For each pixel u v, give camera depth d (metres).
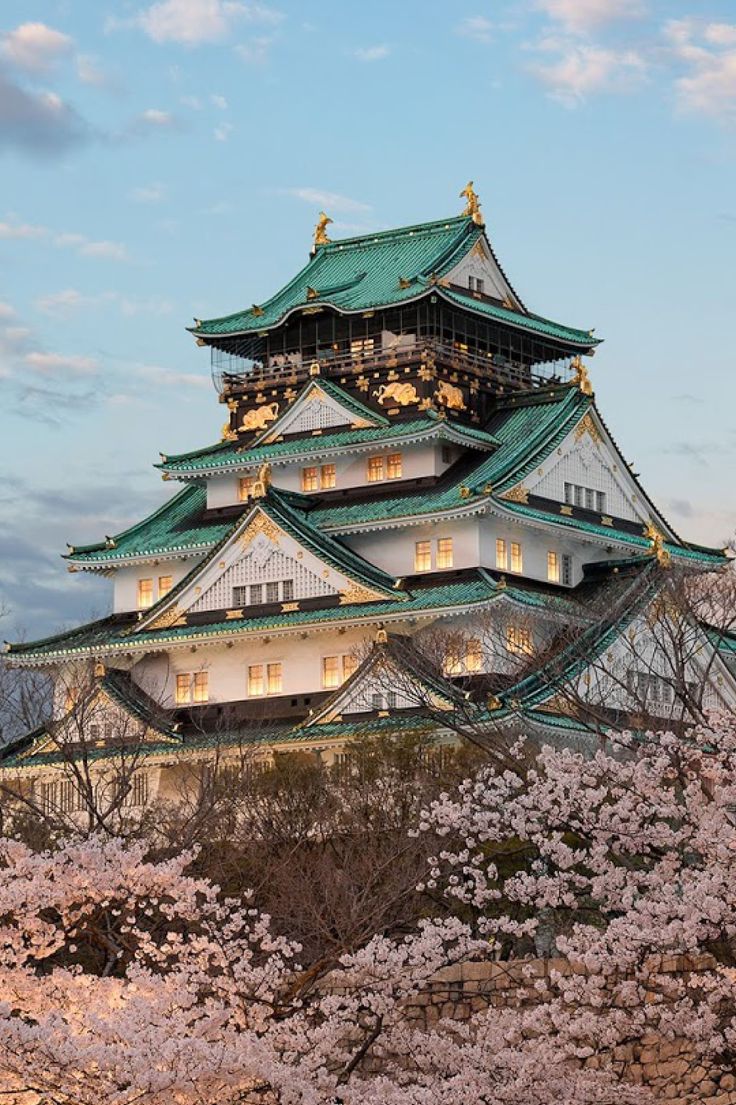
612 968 45.06
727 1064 46.59
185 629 121.31
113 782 95.94
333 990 49.91
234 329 136.25
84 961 56.47
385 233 141.00
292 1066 42.41
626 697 101.19
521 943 66.44
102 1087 39.28
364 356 129.62
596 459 126.62
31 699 125.12
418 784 85.12
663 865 46.56
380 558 121.00
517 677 99.06
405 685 103.00
